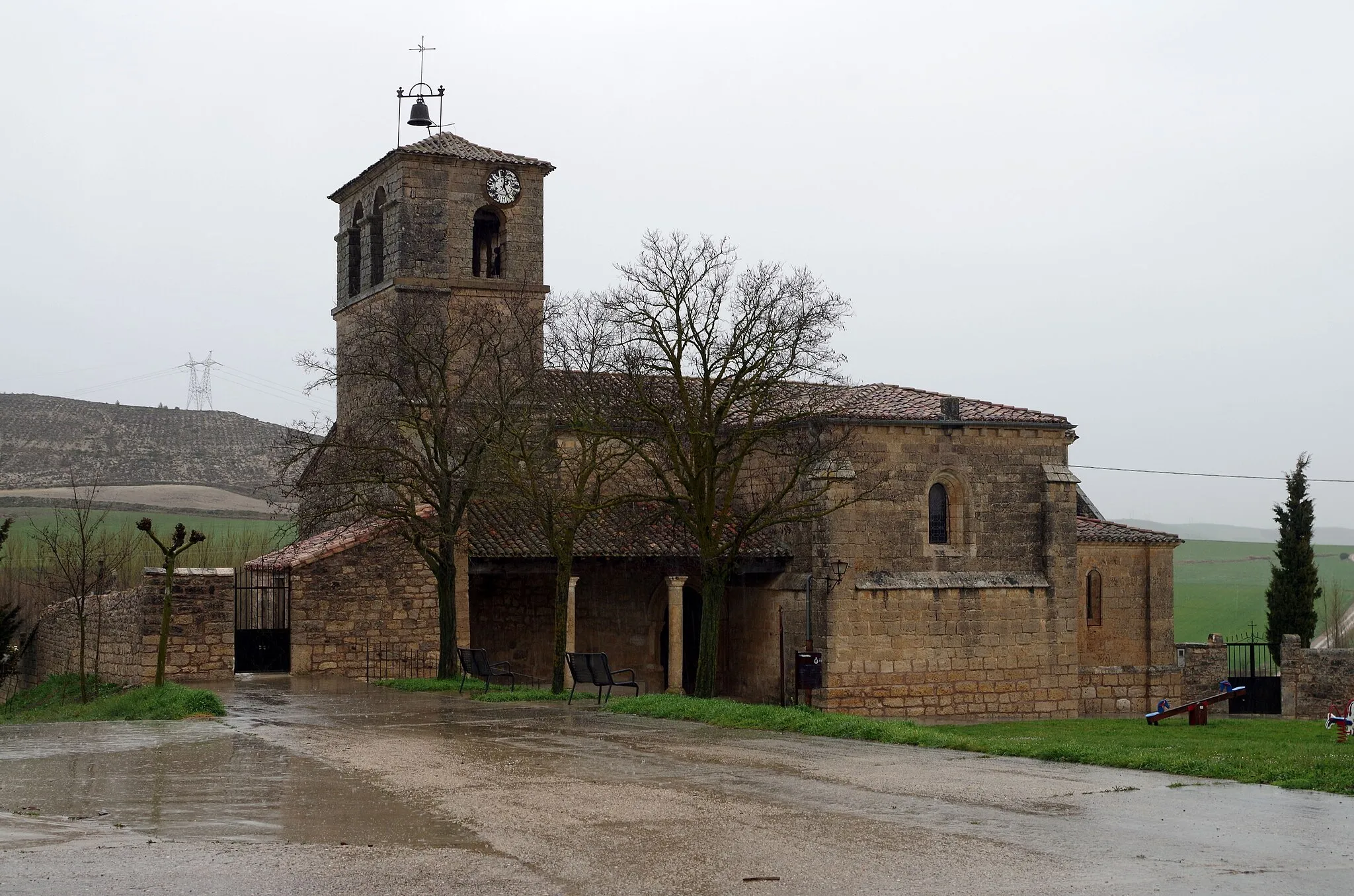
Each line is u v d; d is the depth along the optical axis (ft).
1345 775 50.96
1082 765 57.52
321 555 128.06
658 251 120.98
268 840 40.78
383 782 52.49
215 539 242.58
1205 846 39.83
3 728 75.00
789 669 144.46
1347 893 34.40
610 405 119.96
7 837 41.14
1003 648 145.18
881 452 141.69
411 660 130.72
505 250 160.45
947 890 34.83
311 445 125.70
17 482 354.54
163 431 424.87
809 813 45.27
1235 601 352.49
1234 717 156.15
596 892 34.81
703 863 37.93
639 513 143.54
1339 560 504.84
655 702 85.81
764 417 137.80
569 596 139.85
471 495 122.01
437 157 155.53
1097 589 159.63
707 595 118.42
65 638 145.07
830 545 138.92
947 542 145.07
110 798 48.60
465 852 39.32
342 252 171.12
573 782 52.47
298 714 84.07
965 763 57.93
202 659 121.08
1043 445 149.07
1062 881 35.70
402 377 132.98
